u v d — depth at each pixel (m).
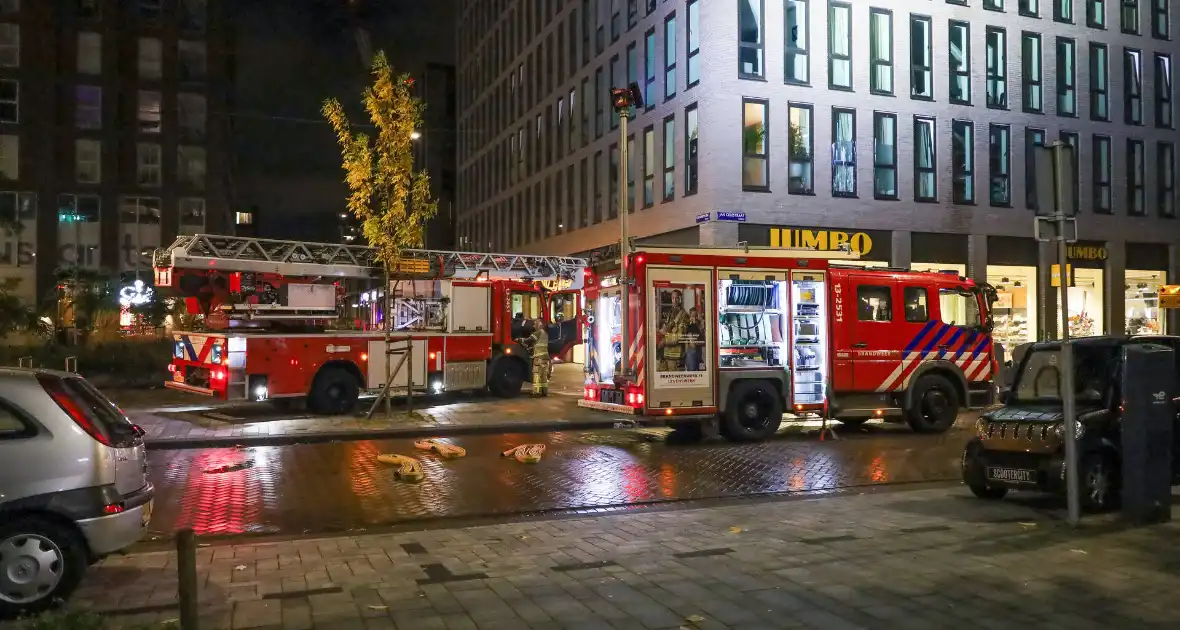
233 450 12.73
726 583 5.60
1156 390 7.28
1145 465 7.19
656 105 29.78
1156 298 33.62
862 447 13.03
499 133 47.84
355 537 7.22
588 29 35.56
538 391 20.34
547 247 40.06
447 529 7.58
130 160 49.84
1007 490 8.76
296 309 17.42
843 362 13.86
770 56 26.97
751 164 26.69
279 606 5.17
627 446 13.16
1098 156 32.44
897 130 28.66
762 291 13.45
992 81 30.44
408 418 15.78
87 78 49.03
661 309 12.88
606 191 33.69
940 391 14.62
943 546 6.52
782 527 7.32
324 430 14.09
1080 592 5.31
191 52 51.38
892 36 28.78
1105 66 32.62
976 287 15.02
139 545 7.24
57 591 5.17
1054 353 8.54
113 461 5.47
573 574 5.88
